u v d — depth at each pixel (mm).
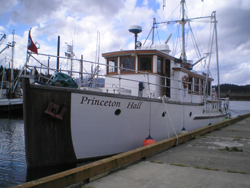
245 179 4660
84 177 4441
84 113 6961
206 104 14359
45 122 6422
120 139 8062
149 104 8852
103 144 7629
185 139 8750
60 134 6695
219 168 5430
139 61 10977
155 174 4961
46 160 6609
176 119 10695
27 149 6355
